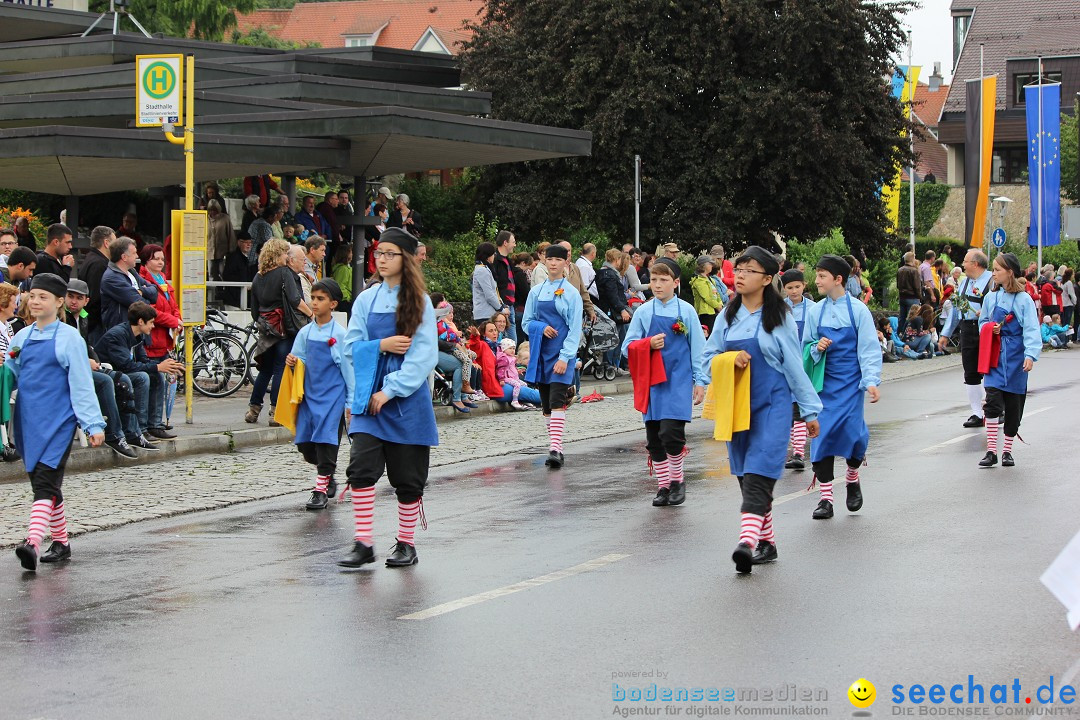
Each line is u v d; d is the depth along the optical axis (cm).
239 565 843
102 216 2748
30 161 1814
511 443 1460
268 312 1443
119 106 2125
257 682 586
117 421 1271
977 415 1595
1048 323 3186
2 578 814
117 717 541
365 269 2284
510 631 667
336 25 8444
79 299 1181
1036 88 3906
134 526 993
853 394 995
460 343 1725
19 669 612
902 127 3694
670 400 1057
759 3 3409
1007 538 905
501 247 1884
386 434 822
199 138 1869
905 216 6116
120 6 2945
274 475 1227
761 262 802
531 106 3509
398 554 834
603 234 3481
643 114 3403
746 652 623
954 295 2822
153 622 697
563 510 1040
